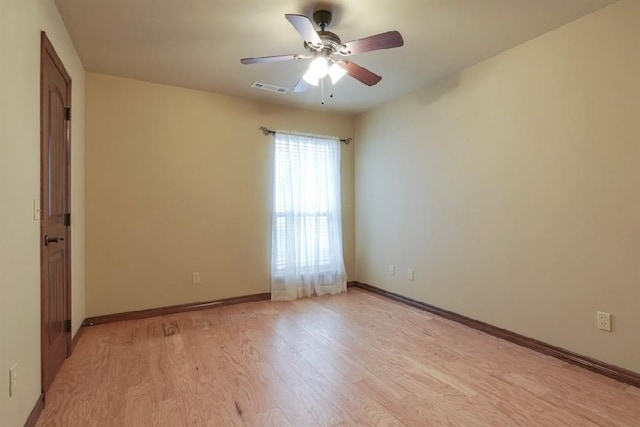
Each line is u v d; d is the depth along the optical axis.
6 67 1.42
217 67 3.14
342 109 4.43
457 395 1.99
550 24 2.44
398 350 2.63
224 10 2.26
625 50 2.15
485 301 3.03
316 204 4.37
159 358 2.48
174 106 3.59
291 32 2.54
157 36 2.59
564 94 2.46
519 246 2.76
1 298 1.35
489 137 2.99
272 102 4.12
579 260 2.38
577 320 2.39
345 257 4.72
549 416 1.78
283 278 4.13
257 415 1.79
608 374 2.20
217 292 3.81
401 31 2.53
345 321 3.31
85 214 3.19
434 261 3.55
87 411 1.82
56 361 2.21
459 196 3.28
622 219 2.17
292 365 2.38
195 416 1.78
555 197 2.52
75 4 2.18
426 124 3.62
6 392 1.40
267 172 4.11
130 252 3.39
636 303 2.11
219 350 2.63
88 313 3.21
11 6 1.48
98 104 3.26
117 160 3.33
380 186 4.29
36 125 1.80
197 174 3.71
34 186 1.76
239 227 3.94
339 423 1.73
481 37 2.62
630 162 2.13
